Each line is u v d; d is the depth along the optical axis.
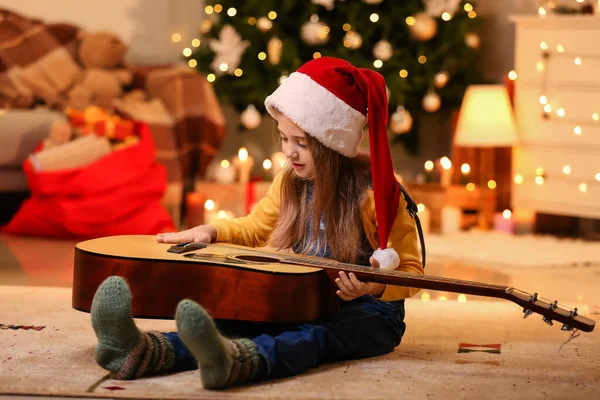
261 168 6.68
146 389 2.04
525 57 5.10
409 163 6.50
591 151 4.88
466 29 5.84
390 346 2.45
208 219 4.97
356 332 2.34
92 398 2.01
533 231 5.18
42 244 4.58
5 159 5.08
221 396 2.00
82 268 2.27
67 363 2.29
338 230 2.38
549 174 5.06
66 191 4.68
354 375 2.22
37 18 6.37
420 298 3.39
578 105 4.91
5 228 4.99
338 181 2.39
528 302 2.00
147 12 6.61
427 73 5.85
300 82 2.34
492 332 2.78
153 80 5.62
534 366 2.36
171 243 2.47
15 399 2.01
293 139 2.37
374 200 2.32
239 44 5.79
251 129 6.70
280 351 2.13
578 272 4.09
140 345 2.09
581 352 2.53
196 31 6.63
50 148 4.86
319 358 2.27
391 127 5.87
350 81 2.35
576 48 4.88
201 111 5.55
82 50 5.83
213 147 5.68
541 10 5.12
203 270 2.17
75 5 6.57
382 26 5.78
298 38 5.91
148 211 4.83
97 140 4.88
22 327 2.70
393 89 5.65
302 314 2.16
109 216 4.71
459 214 5.22
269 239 2.59
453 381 2.19
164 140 5.32
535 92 5.08
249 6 5.89
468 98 5.24
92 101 5.63
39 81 5.68
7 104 5.50
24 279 3.67
